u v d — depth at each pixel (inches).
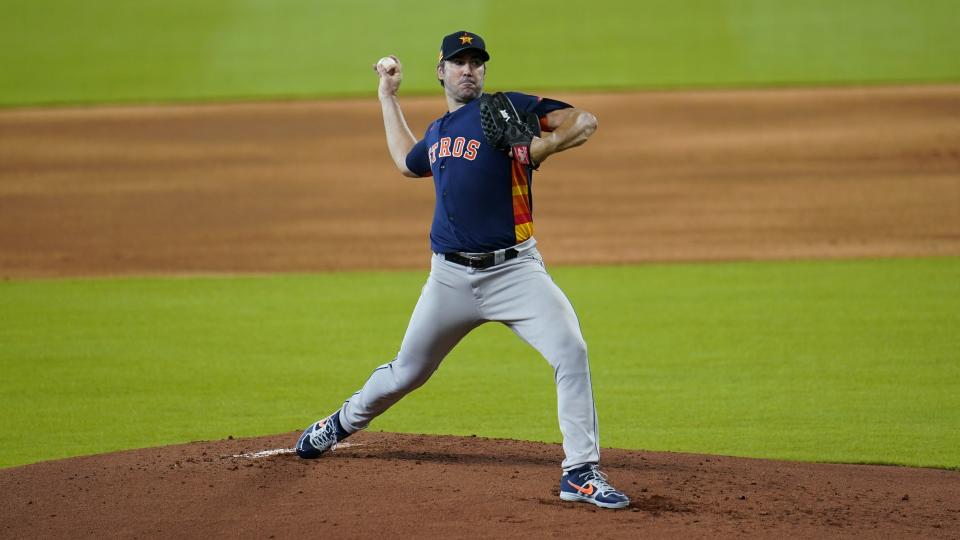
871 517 724.7
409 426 1109.1
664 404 1172.5
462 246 750.5
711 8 5113.2
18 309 1697.8
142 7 5300.2
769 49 4421.8
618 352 1396.4
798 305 1643.7
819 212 2433.6
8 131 3459.6
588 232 2330.2
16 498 771.4
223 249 2218.3
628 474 824.3
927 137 3117.6
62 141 3329.2
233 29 4913.9
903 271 1877.5
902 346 1393.9
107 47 4667.8
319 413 1159.6
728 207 2518.5
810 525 700.7
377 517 704.4
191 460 856.9
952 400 1167.6
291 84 4079.7
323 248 2218.3
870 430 1067.3
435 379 1298.0
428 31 4837.6
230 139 3348.9
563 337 741.3
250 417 1144.8
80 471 836.0
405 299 1750.7
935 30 4603.8
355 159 3090.6
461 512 713.0
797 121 3390.7
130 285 1895.9
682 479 811.4
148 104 3823.8
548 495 752.3
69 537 691.4
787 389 1221.1
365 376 1305.4
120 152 3196.4
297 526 692.7
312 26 4943.4
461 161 743.1
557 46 4559.5
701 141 3208.7
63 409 1176.8
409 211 2564.0
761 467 869.8
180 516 719.7
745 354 1374.3
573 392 742.5
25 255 2178.9
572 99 3767.2
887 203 2486.5
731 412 1138.7
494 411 1163.3
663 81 3998.5
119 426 1114.1
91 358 1395.2
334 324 1578.5
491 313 766.5
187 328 1560.0
